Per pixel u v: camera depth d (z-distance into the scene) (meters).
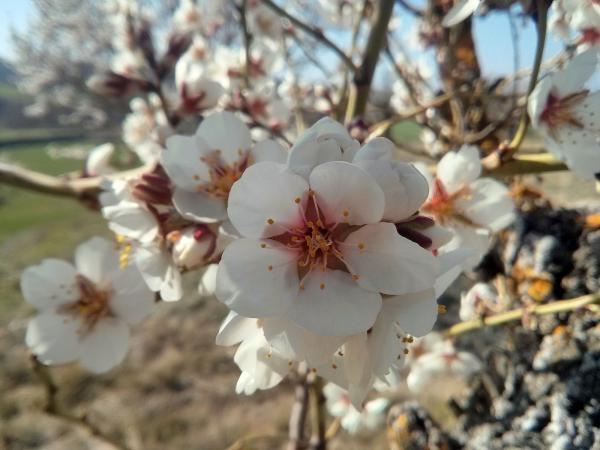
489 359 0.18
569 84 0.11
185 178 0.10
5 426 0.44
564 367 0.14
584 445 0.13
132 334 0.58
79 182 0.15
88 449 0.42
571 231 0.16
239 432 0.44
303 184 0.08
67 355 0.13
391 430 0.17
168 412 0.47
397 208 0.08
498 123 0.15
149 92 0.17
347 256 0.08
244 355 0.09
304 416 0.18
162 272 0.10
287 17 0.14
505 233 0.17
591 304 0.13
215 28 0.34
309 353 0.08
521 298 0.16
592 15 0.12
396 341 0.08
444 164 0.12
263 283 0.08
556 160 0.11
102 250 0.13
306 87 0.25
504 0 0.13
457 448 0.17
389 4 0.15
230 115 0.10
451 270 0.08
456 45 0.20
